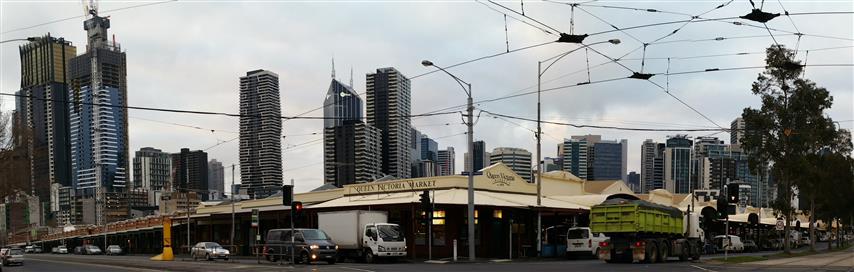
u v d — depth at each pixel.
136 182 153.00
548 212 41.09
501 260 35.59
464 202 37.62
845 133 46.91
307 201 53.34
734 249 54.25
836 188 53.31
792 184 44.25
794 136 42.47
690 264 28.64
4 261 42.50
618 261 31.44
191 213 70.94
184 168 125.50
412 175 77.94
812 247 48.44
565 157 138.88
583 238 37.78
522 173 91.31
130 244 90.12
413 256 36.78
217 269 28.14
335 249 33.28
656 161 115.50
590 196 47.78
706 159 97.62
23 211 143.25
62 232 113.94
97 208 126.44
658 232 31.06
